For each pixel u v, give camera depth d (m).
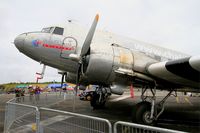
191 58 5.25
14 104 4.69
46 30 8.21
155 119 6.41
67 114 2.84
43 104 13.54
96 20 6.49
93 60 6.04
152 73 6.38
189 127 6.12
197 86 7.49
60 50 7.78
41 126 3.38
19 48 7.99
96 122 2.37
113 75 6.22
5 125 5.25
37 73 8.58
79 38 8.10
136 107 6.27
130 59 6.39
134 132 2.08
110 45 6.59
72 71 8.12
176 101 17.61
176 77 6.37
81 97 17.38
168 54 9.24
